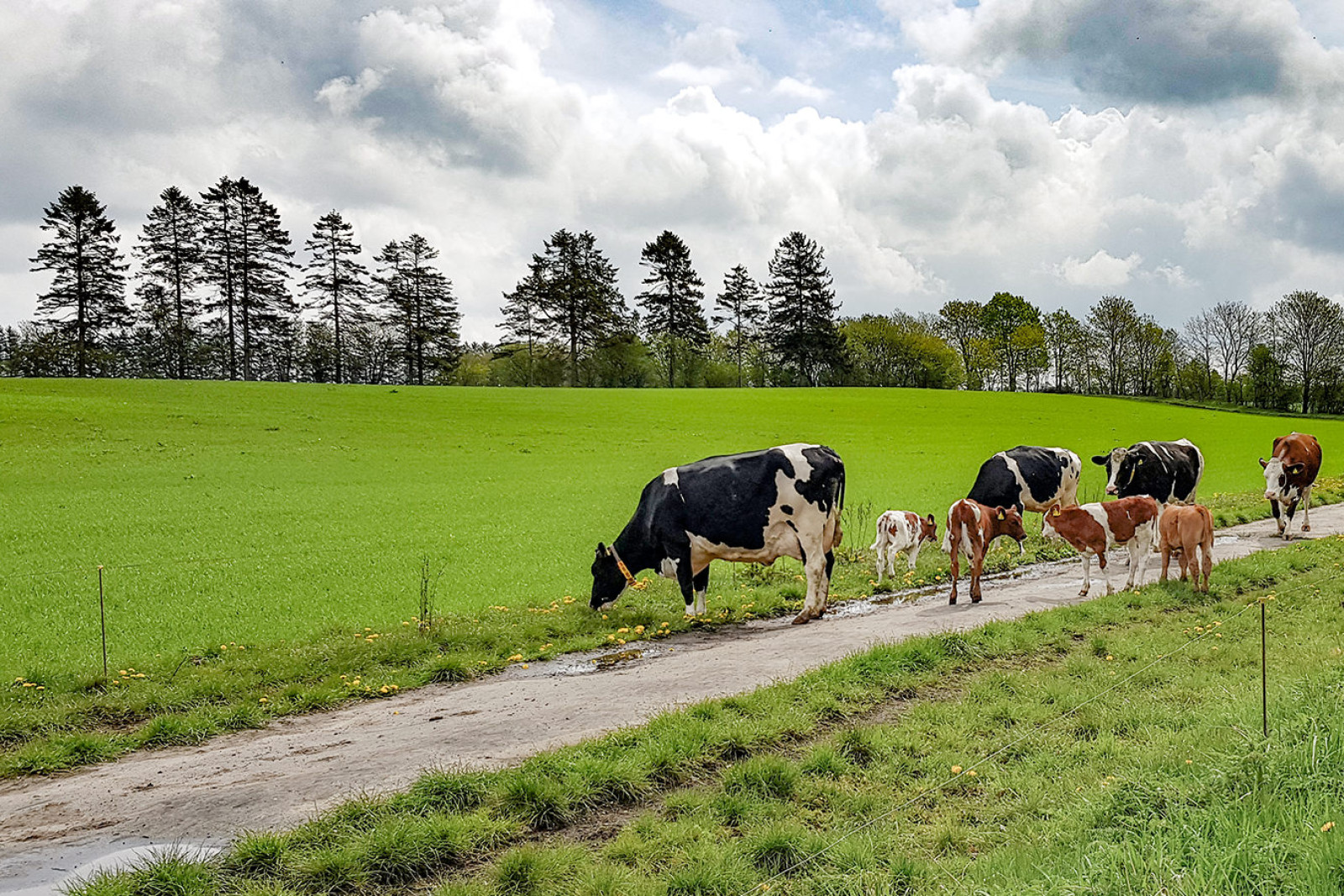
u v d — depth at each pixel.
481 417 51.31
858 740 7.33
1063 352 117.31
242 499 26.84
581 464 36.81
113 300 74.38
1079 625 11.43
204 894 5.21
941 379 110.94
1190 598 12.83
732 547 14.06
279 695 10.13
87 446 35.19
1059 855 4.89
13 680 10.63
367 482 31.08
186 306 79.69
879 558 16.36
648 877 5.30
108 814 6.72
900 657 9.66
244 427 42.25
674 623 13.43
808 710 8.24
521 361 90.69
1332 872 4.03
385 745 8.22
